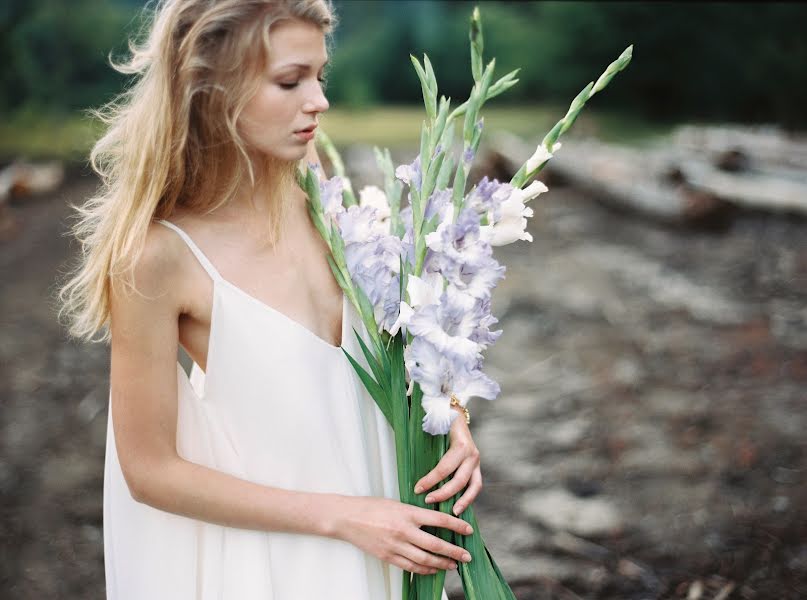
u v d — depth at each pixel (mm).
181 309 1357
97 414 4340
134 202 1324
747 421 3902
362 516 1368
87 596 2914
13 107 16344
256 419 1384
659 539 3072
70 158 11930
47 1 17328
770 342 4801
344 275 1465
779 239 6840
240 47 1282
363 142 13672
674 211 7504
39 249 7492
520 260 6926
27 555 3143
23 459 3871
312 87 1326
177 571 1435
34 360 5039
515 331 5340
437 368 1367
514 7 21906
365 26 25547
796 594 2727
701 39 16438
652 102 17281
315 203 1480
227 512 1347
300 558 1396
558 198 9242
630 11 17359
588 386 4434
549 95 19297
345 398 1437
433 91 1474
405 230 1560
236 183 1361
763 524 3109
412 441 1452
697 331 5062
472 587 1427
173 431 1359
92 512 3434
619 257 6797
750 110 16234
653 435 3854
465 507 1455
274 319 1373
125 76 17469
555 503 3357
